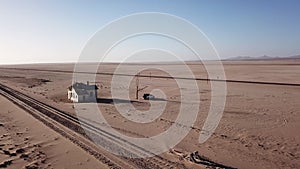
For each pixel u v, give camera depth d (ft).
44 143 54.60
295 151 54.24
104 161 44.37
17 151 49.60
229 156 50.42
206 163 45.52
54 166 42.32
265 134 67.00
